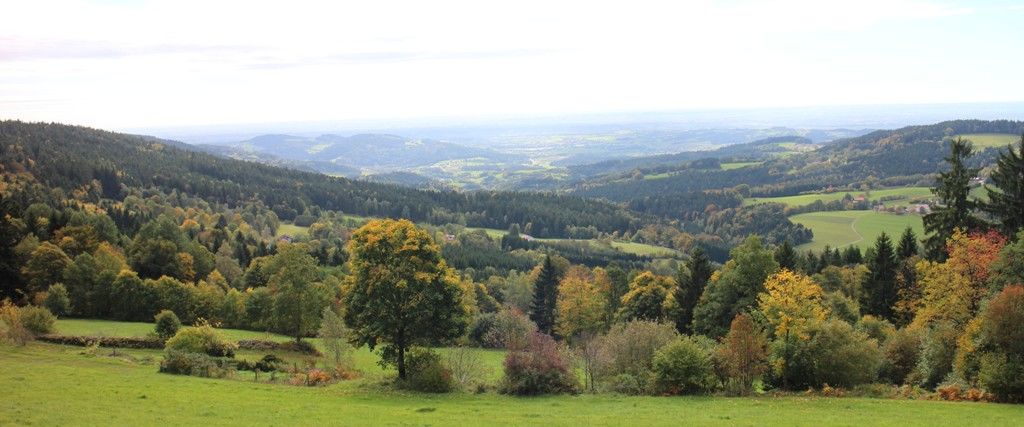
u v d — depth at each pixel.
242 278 112.12
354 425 30.08
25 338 54.97
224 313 83.94
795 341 43.88
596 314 89.75
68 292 82.88
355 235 45.59
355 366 55.91
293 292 69.00
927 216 70.12
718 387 43.97
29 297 80.69
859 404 36.81
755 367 44.00
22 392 33.19
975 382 38.22
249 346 64.12
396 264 44.75
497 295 136.25
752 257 65.38
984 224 64.25
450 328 45.56
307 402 36.34
